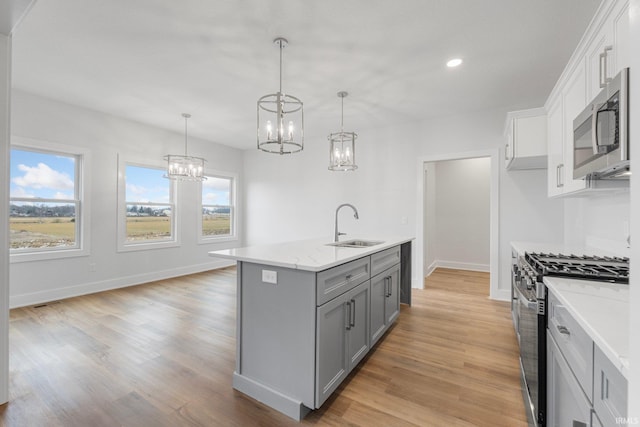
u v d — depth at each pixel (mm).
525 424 1659
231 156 6250
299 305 1748
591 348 957
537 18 2135
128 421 1667
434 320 3207
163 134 5008
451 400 1870
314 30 2299
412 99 3645
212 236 5996
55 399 1846
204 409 1778
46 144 3707
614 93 1210
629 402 647
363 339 2291
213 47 2539
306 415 1737
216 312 3393
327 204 5371
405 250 3682
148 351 2467
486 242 5820
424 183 4500
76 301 3779
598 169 1380
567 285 1384
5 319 1819
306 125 4738
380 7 2039
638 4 643
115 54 2666
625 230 2115
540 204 3682
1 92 1774
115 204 4402
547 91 3387
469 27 2248
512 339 2730
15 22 1690
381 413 1754
